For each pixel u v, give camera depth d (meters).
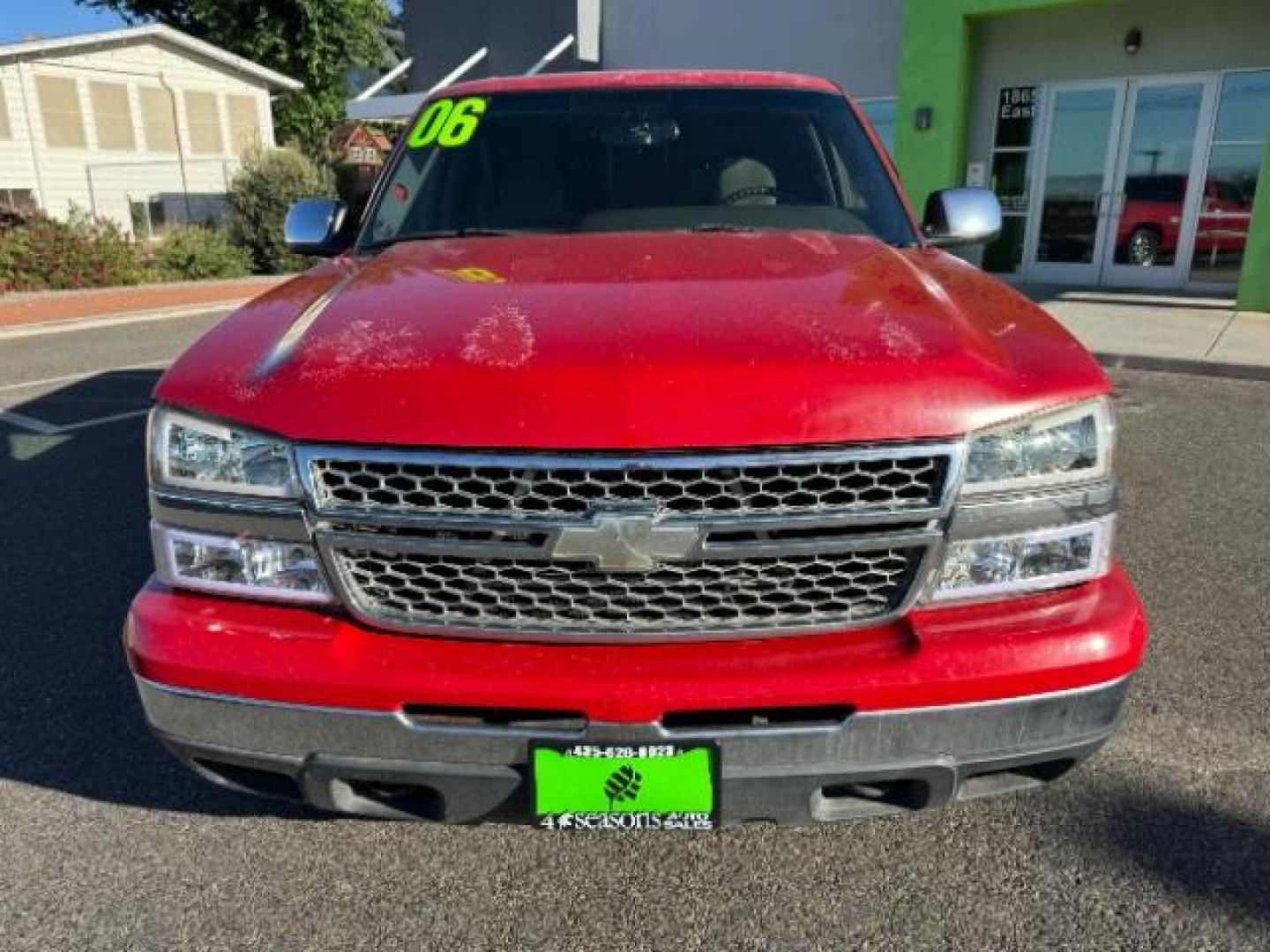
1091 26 12.40
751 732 1.81
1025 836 2.39
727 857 2.34
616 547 1.77
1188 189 12.21
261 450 1.85
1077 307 10.92
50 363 9.05
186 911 2.19
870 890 2.22
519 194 3.18
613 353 1.83
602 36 16.86
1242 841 2.35
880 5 13.87
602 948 2.07
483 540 1.81
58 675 3.22
